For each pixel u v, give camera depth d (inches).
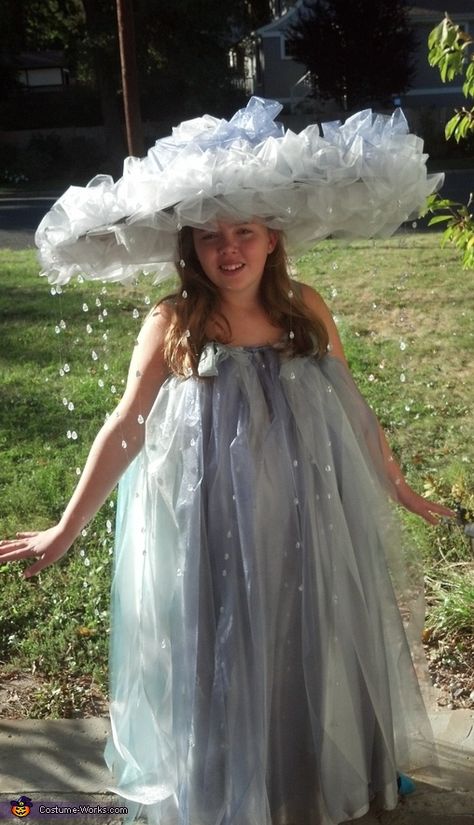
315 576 94.0
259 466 93.2
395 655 103.7
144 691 98.5
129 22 586.2
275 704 95.7
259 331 97.4
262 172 85.0
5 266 435.8
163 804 99.6
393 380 250.2
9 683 131.8
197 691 93.0
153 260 98.8
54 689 128.5
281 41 1262.3
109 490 95.9
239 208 87.2
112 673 105.2
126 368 267.6
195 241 92.5
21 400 244.5
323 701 94.7
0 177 997.2
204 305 94.6
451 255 410.3
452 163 917.8
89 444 215.8
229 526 92.2
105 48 1030.4
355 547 98.0
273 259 96.3
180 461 93.8
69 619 146.1
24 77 1514.5
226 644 91.8
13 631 144.6
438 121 1040.8
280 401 95.1
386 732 100.3
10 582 157.8
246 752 92.4
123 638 102.3
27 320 323.9
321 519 95.0
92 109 1177.4
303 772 97.7
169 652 95.7
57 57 1504.7
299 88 1266.0
